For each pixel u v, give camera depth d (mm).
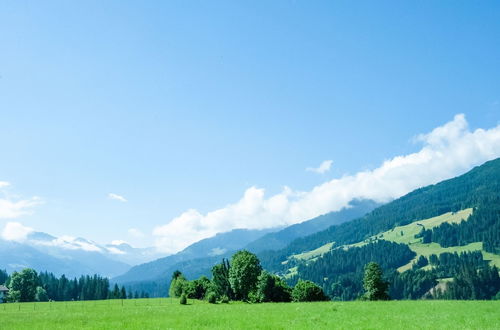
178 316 45562
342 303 66812
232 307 63750
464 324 33906
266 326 34094
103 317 46906
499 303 58875
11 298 147750
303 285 97000
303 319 39531
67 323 41031
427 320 37438
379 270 101938
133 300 102438
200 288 111688
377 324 34688
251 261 102312
